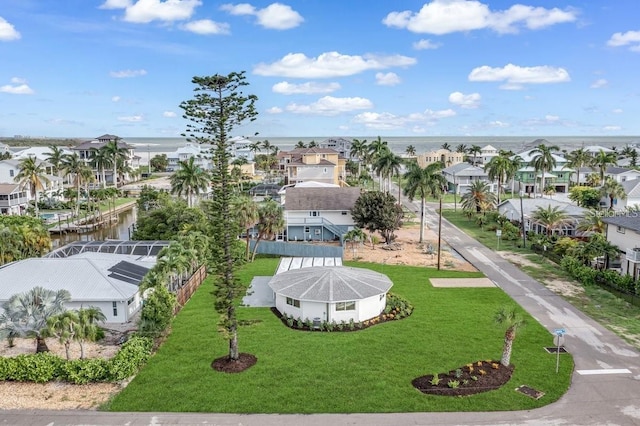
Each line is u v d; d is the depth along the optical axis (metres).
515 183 111.56
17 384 25.03
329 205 64.94
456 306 37.19
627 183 75.94
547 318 34.47
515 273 47.03
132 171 139.50
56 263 36.34
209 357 28.20
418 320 34.19
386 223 57.38
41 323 26.56
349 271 37.41
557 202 71.00
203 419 21.75
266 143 176.12
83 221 82.44
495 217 74.31
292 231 65.25
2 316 26.78
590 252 44.94
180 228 55.75
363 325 33.25
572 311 35.91
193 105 26.53
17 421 21.62
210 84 26.22
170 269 33.78
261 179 136.00
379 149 100.00
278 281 37.06
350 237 55.97
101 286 34.25
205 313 35.91
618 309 36.38
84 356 28.59
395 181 137.88
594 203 78.62
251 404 22.91
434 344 29.83
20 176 76.44
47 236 51.69
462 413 22.11
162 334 30.88
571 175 114.06
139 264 40.22
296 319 33.88
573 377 25.56
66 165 85.75
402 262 51.88
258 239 53.84
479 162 154.88
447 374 25.69
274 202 56.38
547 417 21.81
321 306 33.25
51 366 25.16
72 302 33.53
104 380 25.19
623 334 31.41
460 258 53.59
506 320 26.02
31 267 36.03
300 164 99.12
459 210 89.31
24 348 29.88
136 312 36.06
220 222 27.73
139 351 26.78
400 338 30.84
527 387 24.34
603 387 24.50
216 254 27.67
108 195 90.31
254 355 28.38
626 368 26.58
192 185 71.50
